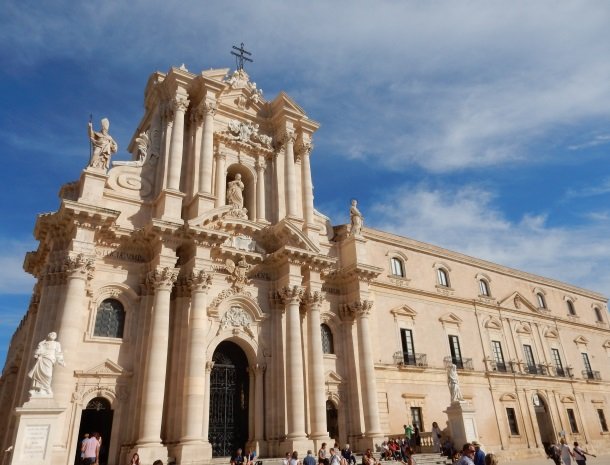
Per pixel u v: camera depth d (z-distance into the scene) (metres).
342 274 31.59
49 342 17.12
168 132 28.25
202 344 23.23
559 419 41.62
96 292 22.91
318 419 25.69
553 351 45.38
